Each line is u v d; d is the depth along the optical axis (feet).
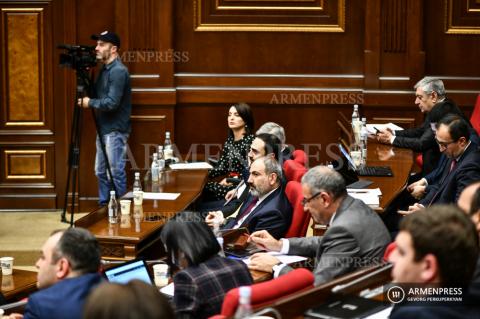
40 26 34.65
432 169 28.04
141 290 8.18
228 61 35.86
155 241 22.79
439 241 9.32
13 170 35.68
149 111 35.35
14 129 35.37
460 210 9.62
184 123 36.09
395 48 35.32
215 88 35.81
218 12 35.68
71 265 13.42
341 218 16.61
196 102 35.81
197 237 15.23
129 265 17.07
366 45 35.37
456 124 21.79
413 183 26.08
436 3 35.50
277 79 35.86
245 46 35.76
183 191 26.35
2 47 34.78
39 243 31.09
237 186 28.37
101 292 8.14
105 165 33.24
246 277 15.24
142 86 35.14
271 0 35.58
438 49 35.73
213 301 14.74
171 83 35.19
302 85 35.94
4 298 17.20
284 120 36.11
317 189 16.87
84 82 31.35
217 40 35.76
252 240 18.99
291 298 11.91
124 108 33.12
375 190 23.08
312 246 18.85
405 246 9.50
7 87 35.06
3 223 33.91
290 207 20.72
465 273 9.47
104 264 18.90
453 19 35.60
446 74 35.86
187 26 35.68
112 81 32.24
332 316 11.86
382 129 29.91
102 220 22.49
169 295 16.84
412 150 29.01
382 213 21.58
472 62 35.76
